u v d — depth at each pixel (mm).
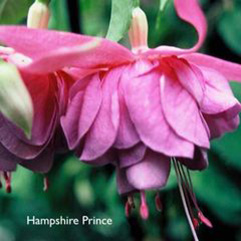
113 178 541
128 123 334
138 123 330
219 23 515
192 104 335
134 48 358
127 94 333
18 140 344
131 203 349
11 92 331
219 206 503
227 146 486
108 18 539
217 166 498
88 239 735
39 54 313
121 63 340
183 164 344
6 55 336
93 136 336
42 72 326
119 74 338
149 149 333
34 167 352
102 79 340
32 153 345
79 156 343
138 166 332
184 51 331
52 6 483
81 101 339
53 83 344
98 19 539
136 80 335
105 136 333
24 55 327
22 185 576
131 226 573
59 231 755
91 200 575
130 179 332
